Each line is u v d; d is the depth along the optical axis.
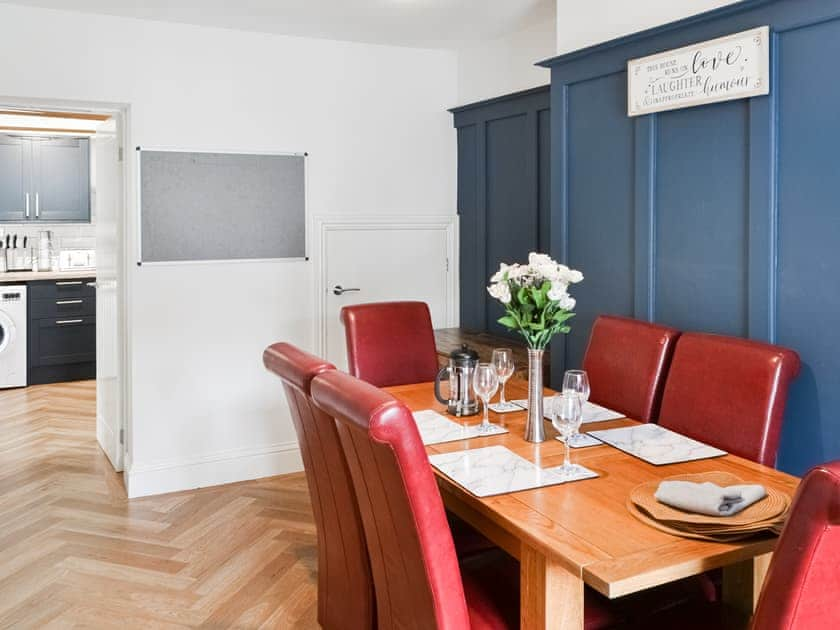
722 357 2.20
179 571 2.97
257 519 3.53
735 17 2.40
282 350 2.09
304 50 4.10
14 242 6.71
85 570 2.97
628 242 2.93
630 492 1.72
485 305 4.39
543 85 3.69
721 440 2.15
